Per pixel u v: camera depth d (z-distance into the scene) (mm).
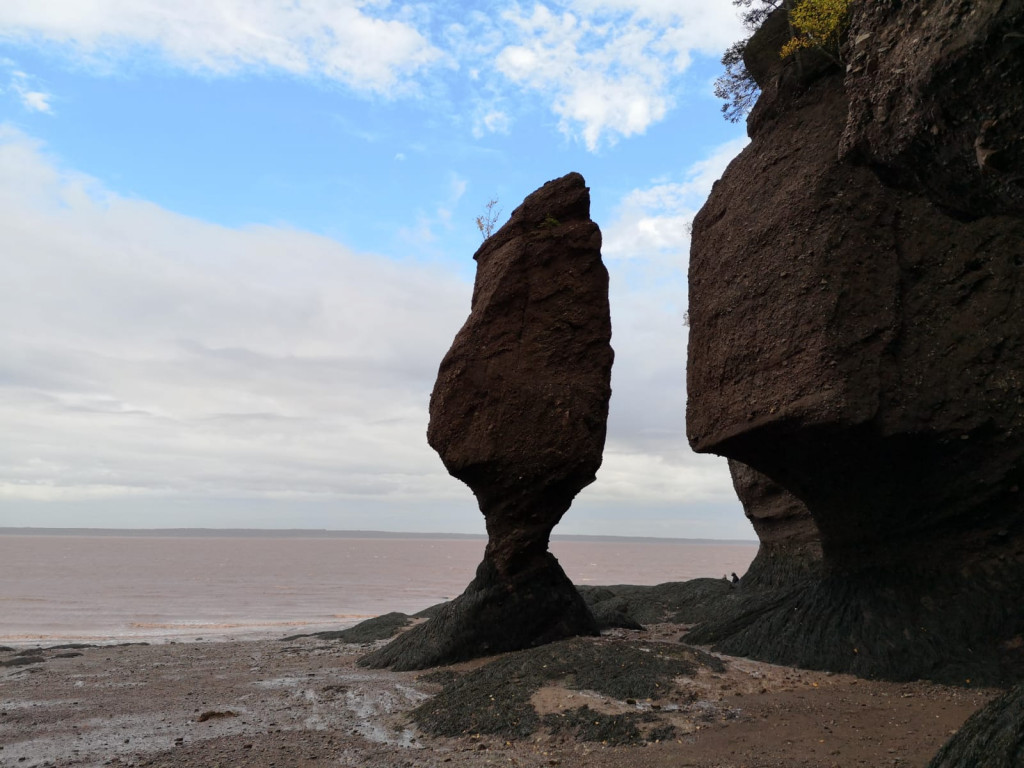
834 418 12562
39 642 28562
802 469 14297
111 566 115188
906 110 7098
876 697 10828
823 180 13711
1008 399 12148
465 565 143000
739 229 15531
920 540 13344
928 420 12461
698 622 23562
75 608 47062
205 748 10258
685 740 9266
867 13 7926
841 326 12898
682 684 11336
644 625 24328
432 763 9203
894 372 12688
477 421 17859
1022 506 12430
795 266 13766
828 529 14578
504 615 17234
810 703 10617
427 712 11656
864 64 7957
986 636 11883
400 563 148750
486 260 20031
